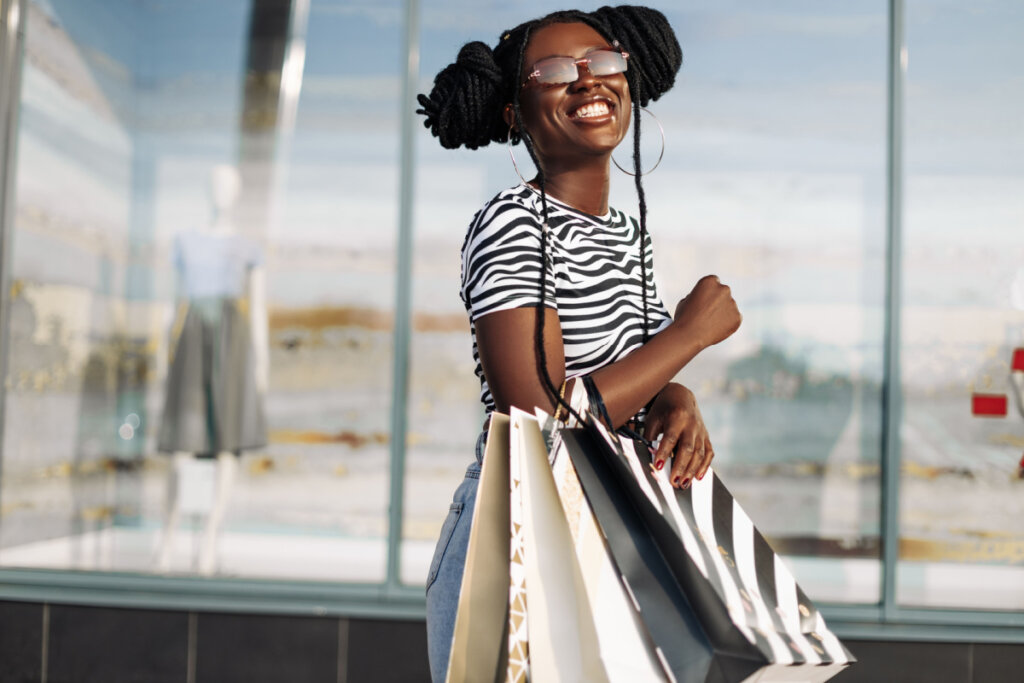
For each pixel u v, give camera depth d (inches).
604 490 47.1
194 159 147.0
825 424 139.7
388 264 144.2
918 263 138.6
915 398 138.6
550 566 45.2
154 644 136.8
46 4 148.3
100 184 147.6
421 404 143.2
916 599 138.0
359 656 135.5
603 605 44.9
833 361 139.6
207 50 147.1
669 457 51.6
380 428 143.9
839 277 139.6
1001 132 138.2
